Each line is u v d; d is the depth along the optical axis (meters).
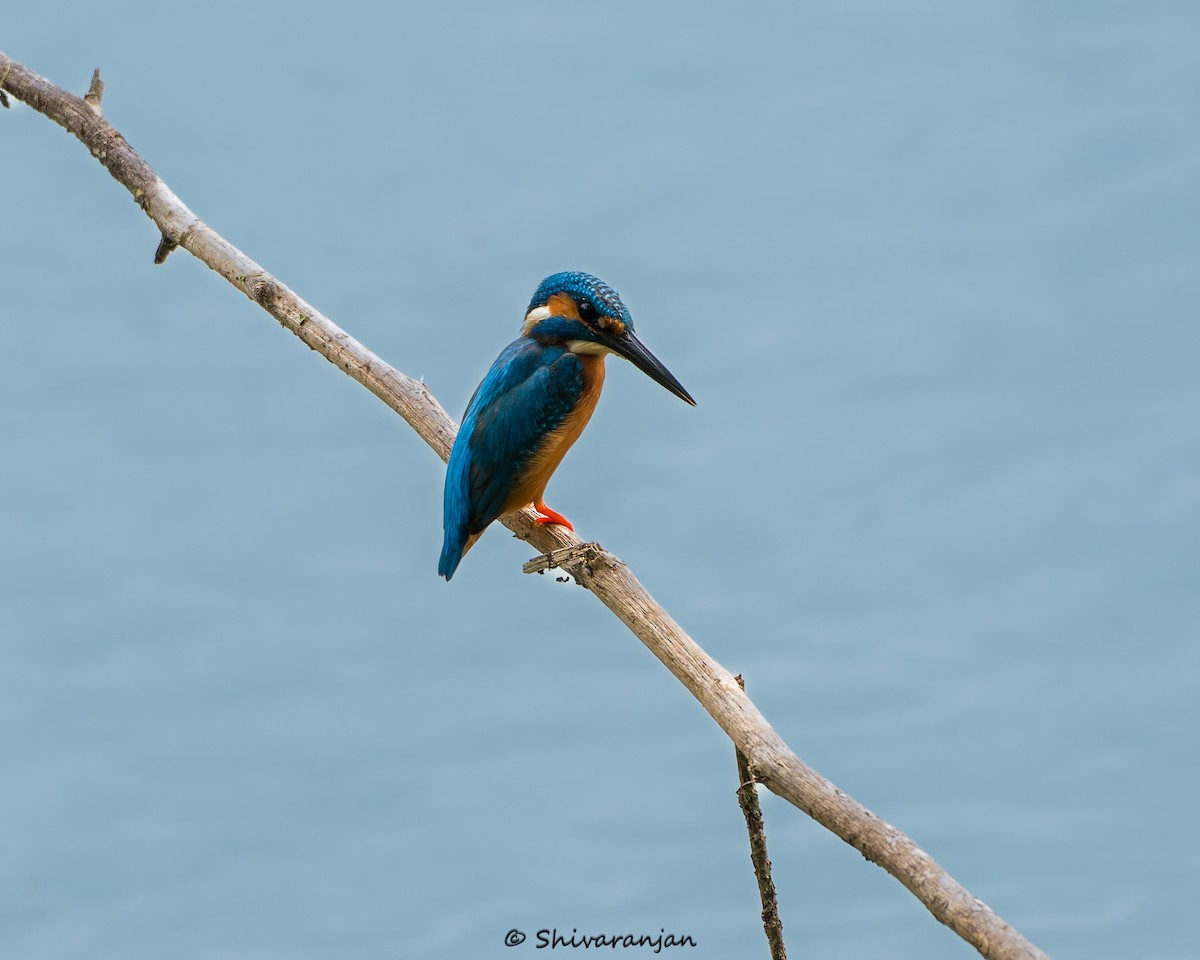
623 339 10.79
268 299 10.95
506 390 10.80
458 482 10.60
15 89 12.20
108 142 11.76
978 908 5.98
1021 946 5.80
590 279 10.94
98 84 12.06
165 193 11.53
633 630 8.37
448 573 10.81
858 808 6.59
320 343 10.89
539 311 11.14
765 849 7.62
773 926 7.75
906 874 6.25
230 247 11.16
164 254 11.63
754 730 7.34
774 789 7.02
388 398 10.79
